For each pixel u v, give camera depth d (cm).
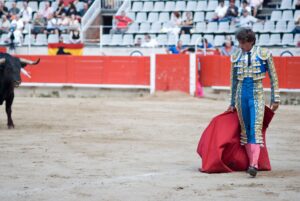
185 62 4144
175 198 1267
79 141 2130
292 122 2800
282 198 1267
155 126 2591
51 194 1305
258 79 1532
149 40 4600
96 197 1276
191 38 4572
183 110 3297
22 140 2147
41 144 2050
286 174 1545
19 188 1368
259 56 1529
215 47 4456
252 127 1520
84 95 4419
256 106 1527
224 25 4572
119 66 4331
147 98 4047
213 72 4131
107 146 2017
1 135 2280
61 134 2319
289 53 4216
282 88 3984
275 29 4438
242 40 1537
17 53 4816
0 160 1734
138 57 4281
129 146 2020
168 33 4616
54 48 4675
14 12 5106
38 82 4497
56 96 4462
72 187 1374
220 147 1554
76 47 4641
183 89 4153
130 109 3350
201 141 1606
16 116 2978
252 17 4506
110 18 5291
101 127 2545
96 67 4381
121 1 5241
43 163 1688
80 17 4991
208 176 1516
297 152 1930
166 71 4200
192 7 4891
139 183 1420
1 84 2434
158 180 1457
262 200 1251
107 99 4091
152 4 5016
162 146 2028
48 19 4994
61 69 4456
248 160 1588
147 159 1770
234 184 1411
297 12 4447
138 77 4284
